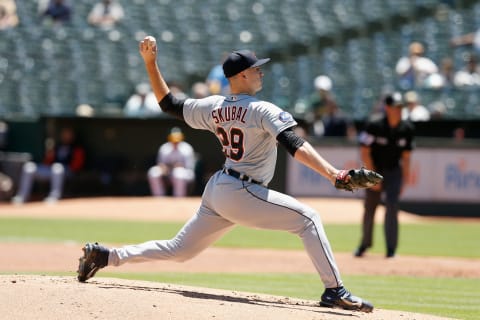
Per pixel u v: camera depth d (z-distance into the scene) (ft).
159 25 287.48
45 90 261.85
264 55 274.36
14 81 265.95
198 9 294.25
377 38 276.21
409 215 205.16
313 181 211.20
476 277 107.96
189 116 68.49
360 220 190.90
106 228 171.22
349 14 291.99
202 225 67.77
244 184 64.75
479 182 203.92
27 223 181.27
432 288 94.89
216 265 117.80
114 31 282.77
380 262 121.90
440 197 205.67
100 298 60.54
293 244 151.84
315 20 290.56
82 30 284.00
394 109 122.01
